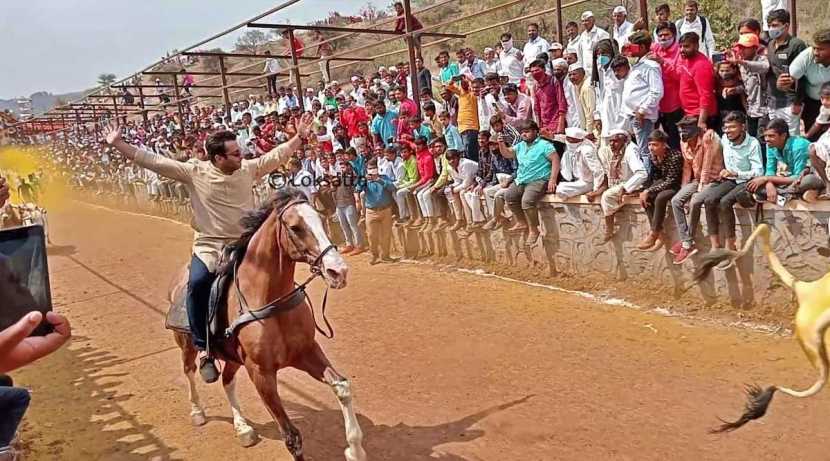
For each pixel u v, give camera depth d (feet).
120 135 20.42
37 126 168.04
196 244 21.06
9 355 8.63
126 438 23.88
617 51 36.83
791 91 28.27
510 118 38.86
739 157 27.12
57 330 9.38
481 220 40.52
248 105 81.56
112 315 42.42
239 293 18.56
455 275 40.98
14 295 9.37
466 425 21.61
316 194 53.52
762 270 27.43
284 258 17.98
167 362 31.81
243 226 19.12
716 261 16.94
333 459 20.67
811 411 20.04
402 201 46.42
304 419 23.58
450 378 25.46
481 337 29.45
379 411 23.39
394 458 20.06
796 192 25.70
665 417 20.59
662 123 31.94
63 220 106.01
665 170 29.78
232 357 19.62
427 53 97.14
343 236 54.39
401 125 47.52
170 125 103.30
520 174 36.65
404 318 33.63
